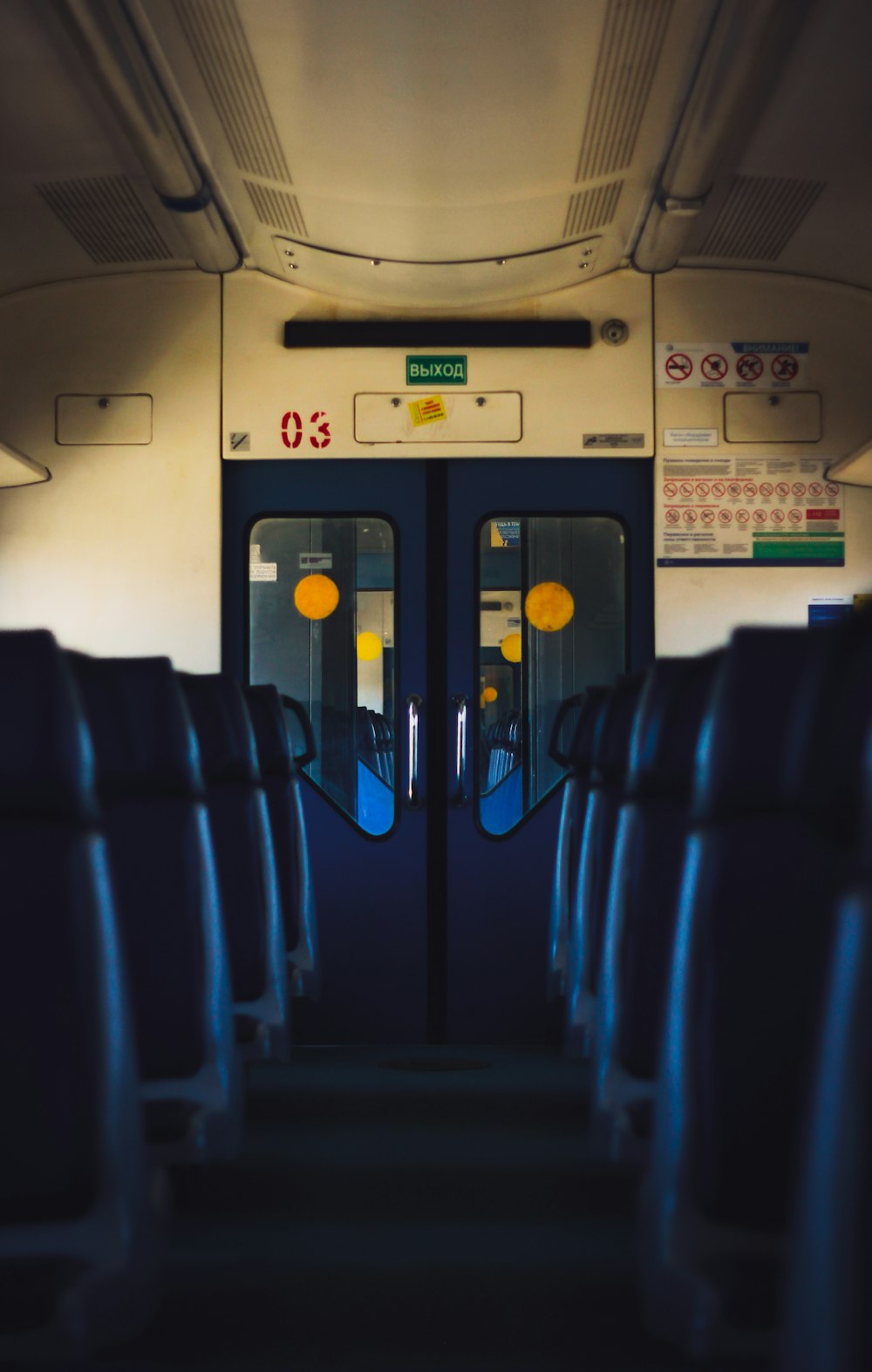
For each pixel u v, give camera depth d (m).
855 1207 1.18
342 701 5.98
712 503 5.88
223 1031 2.65
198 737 3.50
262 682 5.96
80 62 4.02
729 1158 1.81
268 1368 2.29
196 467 5.86
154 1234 1.86
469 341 5.88
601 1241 2.98
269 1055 3.46
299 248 5.43
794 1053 1.81
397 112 4.23
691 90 4.09
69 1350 1.65
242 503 5.98
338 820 5.97
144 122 4.20
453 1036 5.93
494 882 5.97
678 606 5.86
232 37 3.78
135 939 2.60
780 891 1.81
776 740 1.81
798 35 3.84
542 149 4.51
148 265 5.76
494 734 5.99
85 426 5.86
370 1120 4.20
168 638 5.83
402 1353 2.36
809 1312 1.24
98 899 1.76
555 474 5.99
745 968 1.82
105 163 4.74
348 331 5.87
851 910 1.21
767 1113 1.81
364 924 5.95
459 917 5.95
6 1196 1.73
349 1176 3.52
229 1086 2.64
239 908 3.50
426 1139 3.93
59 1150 1.73
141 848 2.61
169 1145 2.49
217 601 5.84
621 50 3.85
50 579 5.84
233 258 5.65
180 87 4.10
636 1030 2.62
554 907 4.98
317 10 3.63
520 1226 3.09
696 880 1.85
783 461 5.89
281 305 5.89
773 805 1.82
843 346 5.89
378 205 4.92
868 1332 1.17
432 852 5.96
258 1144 3.86
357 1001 5.93
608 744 3.32
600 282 5.88
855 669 1.28
